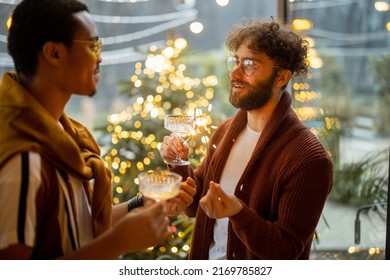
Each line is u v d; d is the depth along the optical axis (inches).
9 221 55.6
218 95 203.3
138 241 59.5
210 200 74.5
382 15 132.9
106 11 199.3
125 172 149.0
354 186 134.8
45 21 60.0
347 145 143.3
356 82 141.6
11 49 61.7
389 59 131.9
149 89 161.2
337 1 145.1
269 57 84.0
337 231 135.9
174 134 92.8
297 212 80.7
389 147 131.0
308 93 144.9
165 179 66.5
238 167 89.2
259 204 84.3
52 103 63.1
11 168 56.6
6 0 144.8
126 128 155.9
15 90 60.8
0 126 59.2
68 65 61.6
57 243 60.8
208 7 236.7
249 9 239.0
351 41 142.3
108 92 211.5
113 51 203.0
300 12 145.3
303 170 81.3
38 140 59.3
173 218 146.3
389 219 96.7
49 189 60.1
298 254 81.4
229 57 87.8
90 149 71.8
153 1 209.6
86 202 66.9
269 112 87.4
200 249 91.4
